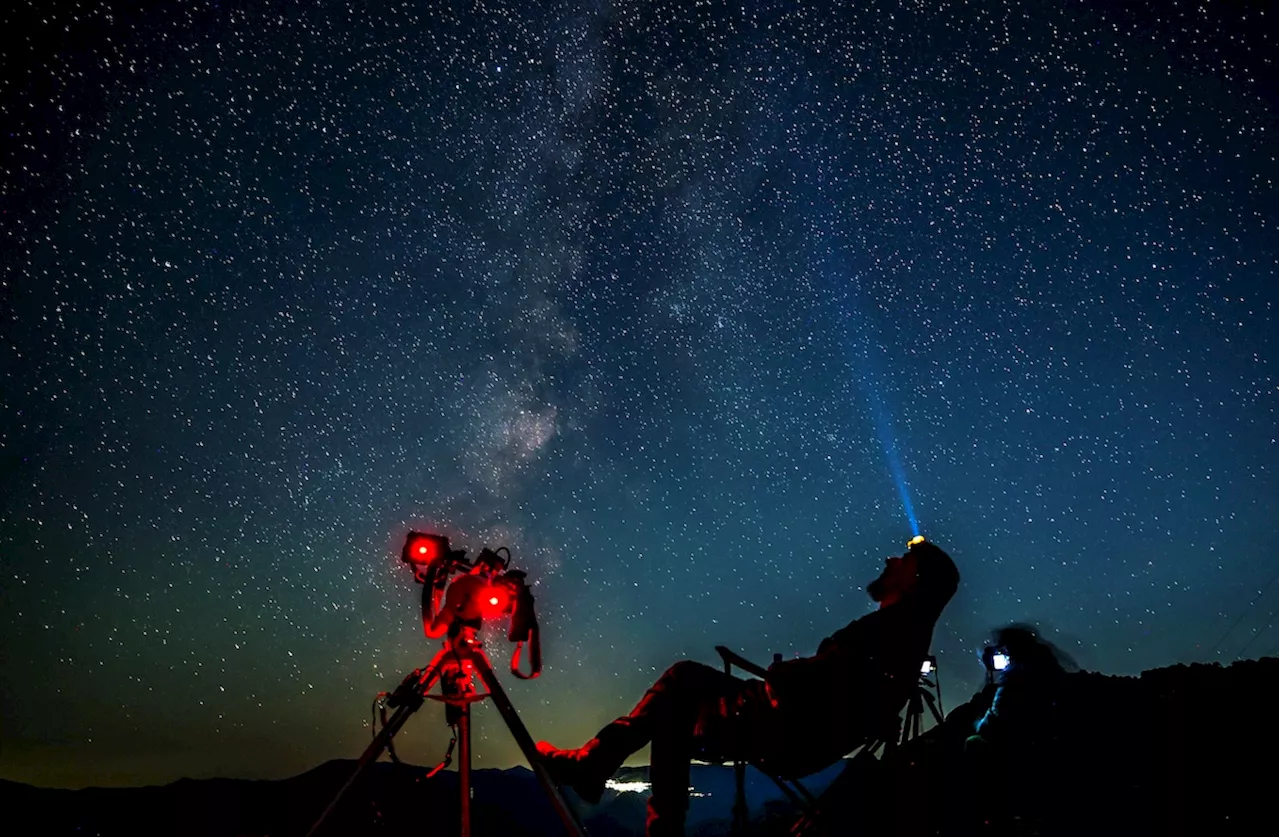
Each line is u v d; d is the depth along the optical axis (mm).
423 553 2727
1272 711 3662
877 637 2854
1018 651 4105
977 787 3545
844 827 2943
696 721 2715
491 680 2576
